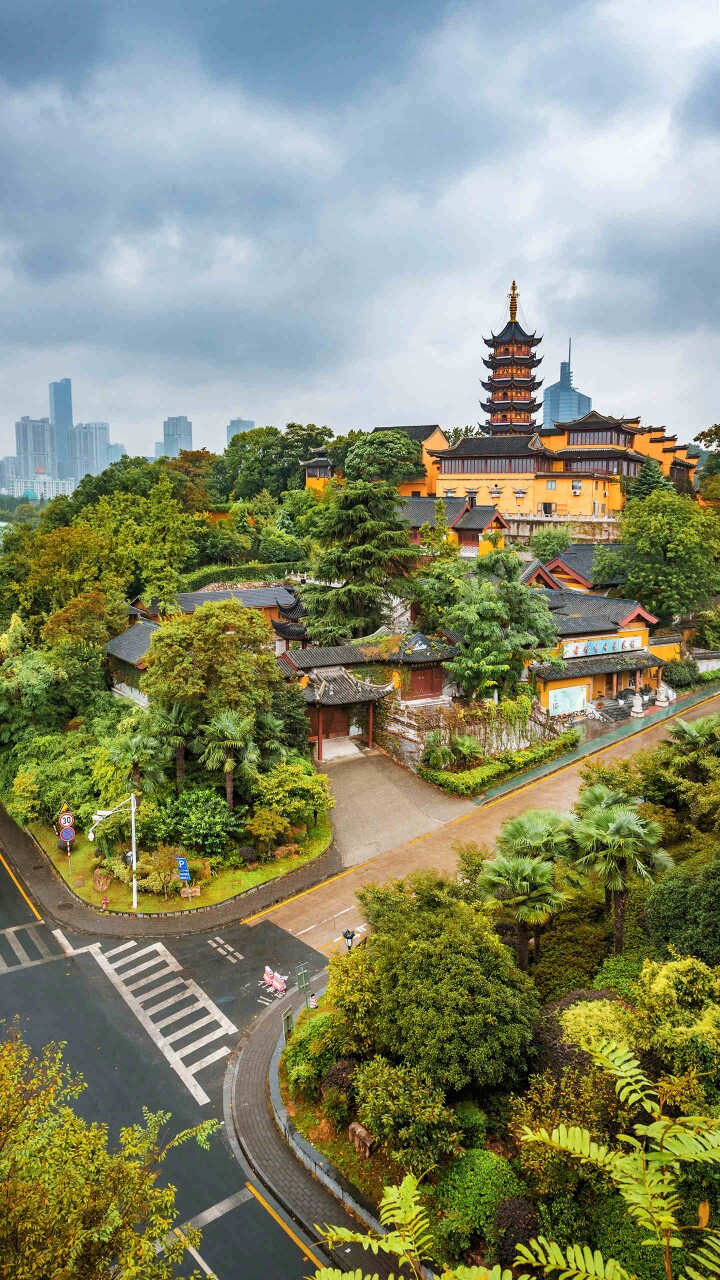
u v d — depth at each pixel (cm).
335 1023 2311
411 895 2689
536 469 9344
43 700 5012
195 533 8388
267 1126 2280
